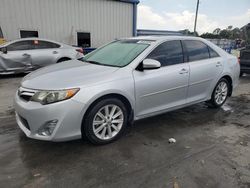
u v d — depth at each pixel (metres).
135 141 3.49
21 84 3.36
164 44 3.98
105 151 3.18
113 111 3.36
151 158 3.03
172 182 2.55
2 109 4.80
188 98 4.35
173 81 3.94
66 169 2.77
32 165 2.83
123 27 13.83
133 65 3.54
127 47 4.09
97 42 13.09
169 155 3.11
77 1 11.95
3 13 10.37
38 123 2.94
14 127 3.89
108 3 12.91
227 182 2.57
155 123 4.19
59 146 3.28
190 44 4.38
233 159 3.04
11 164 2.84
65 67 3.75
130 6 13.77
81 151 3.17
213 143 3.48
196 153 3.17
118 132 3.46
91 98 3.03
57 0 11.42
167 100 3.98
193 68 4.26
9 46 8.19
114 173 2.70
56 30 11.70
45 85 3.04
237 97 6.20
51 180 2.57
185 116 4.59
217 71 4.71
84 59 4.34
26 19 10.89
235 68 5.18
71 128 2.99
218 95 5.00
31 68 8.56
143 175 2.67
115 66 3.60
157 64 3.48
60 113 2.89
